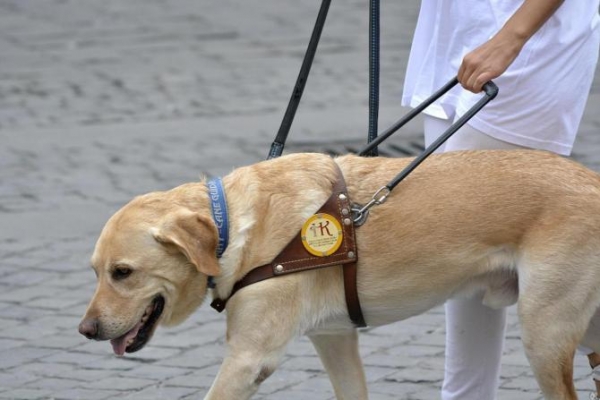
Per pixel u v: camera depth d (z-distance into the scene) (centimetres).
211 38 2652
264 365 741
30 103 2116
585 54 814
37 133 1925
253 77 2264
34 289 1264
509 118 805
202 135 1881
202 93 2155
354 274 753
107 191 1611
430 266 753
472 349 852
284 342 745
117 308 731
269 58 2425
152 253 731
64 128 1950
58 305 1214
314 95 2123
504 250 753
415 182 760
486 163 762
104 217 1500
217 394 737
